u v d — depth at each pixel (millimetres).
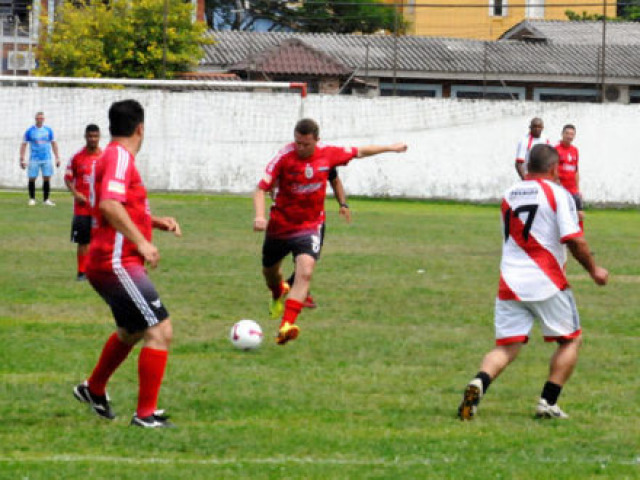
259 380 22859
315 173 27641
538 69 122625
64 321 29547
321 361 25125
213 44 120000
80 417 19375
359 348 26641
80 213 37156
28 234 52000
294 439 17953
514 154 90938
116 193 17641
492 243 53594
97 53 104500
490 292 36562
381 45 128750
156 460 16469
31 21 108938
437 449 17406
